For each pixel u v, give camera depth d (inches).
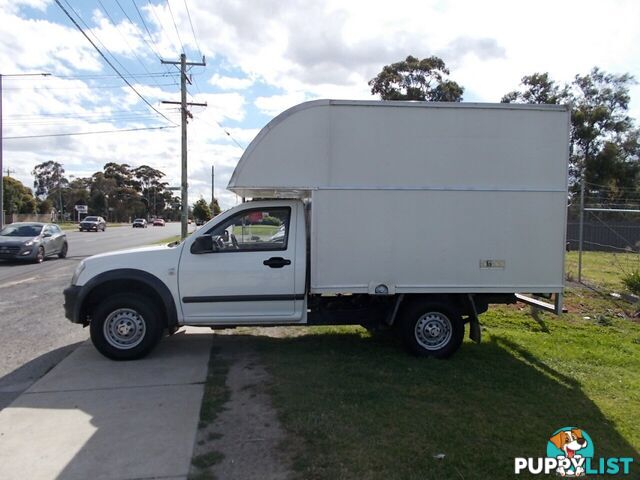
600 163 1818.4
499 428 166.1
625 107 1899.6
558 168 242.5
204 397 189.2
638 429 170.7
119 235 1670.8
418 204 238.4
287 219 247.3
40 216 2891.2
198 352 252.4
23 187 3201.3
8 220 2513.5
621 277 470.3
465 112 238.5
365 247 237.3
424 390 198.5
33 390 198.5
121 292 244.4
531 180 241.9
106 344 236.1
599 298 408.5
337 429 161.3
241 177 233.3
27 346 267.3
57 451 148.9
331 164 235.3
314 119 234.2
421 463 141.4
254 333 294.4
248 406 180.7
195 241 240.5
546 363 241.0
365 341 276.2
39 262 701.9
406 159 237.5
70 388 200.8
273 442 153.3
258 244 244.4
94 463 141.9
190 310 239.5
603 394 202.7
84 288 235.5
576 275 550.9
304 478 133.3
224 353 250.4
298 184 234.8
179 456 145.5
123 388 200.8
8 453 147.9
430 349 245.3
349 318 253.1
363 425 164.6
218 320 241.3
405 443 152.8
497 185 240.5
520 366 235.9
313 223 235.5
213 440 155.2
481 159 239.8
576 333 306.2
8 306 378.9
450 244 239.9
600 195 1672.0
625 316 357.1
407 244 238.5
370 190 236.4
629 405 191.6
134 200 4505.4
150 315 236.4
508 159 240.5
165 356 245.1
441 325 246.1
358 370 221.6
